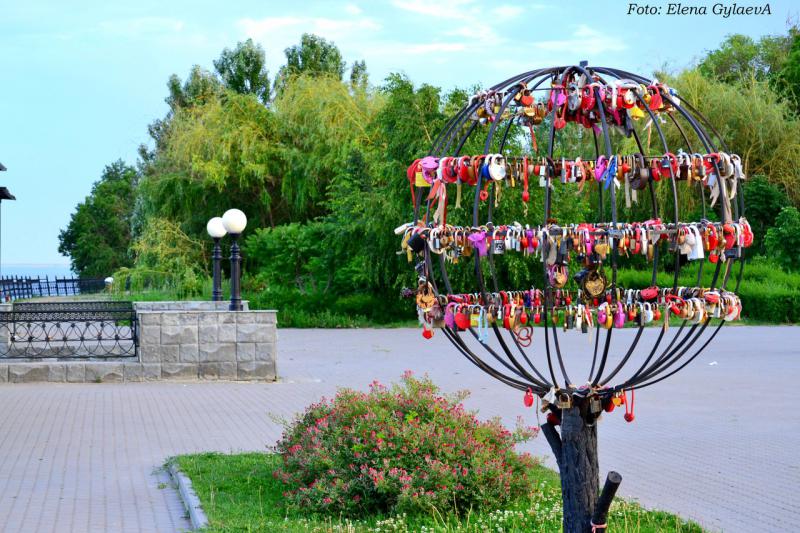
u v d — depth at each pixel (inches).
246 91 1796.3
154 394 501.0
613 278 163.8
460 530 224.5
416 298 171.5
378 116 1065.5
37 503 272.7
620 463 323.9
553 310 170.1
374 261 1041.5
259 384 546.3
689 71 1336.1
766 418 422.3
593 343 784.9
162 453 343.9
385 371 611.2
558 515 238.8
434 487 241.4
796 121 1332.4
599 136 1136.2
